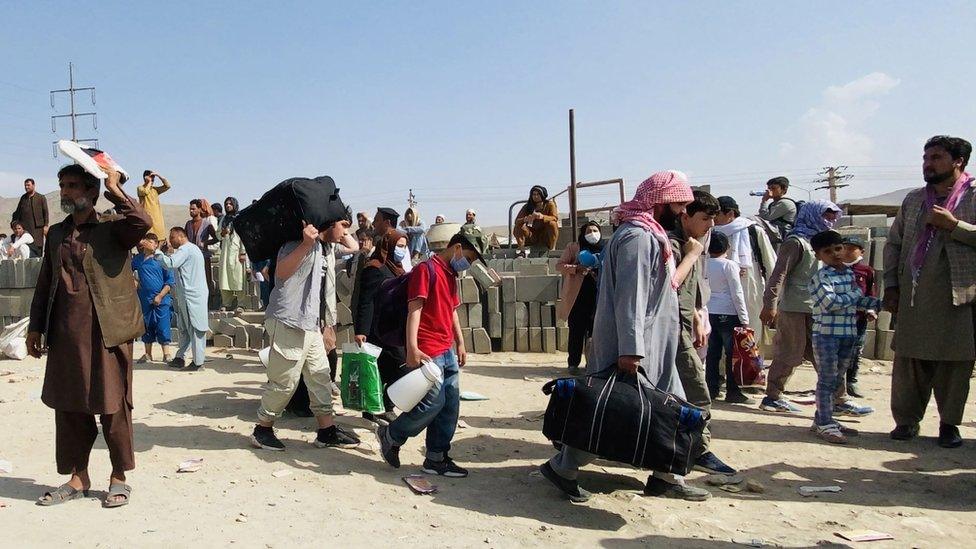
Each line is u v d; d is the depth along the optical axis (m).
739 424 6.55
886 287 6.19
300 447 5.61
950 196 5.74
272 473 4.94
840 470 5.27
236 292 13.02
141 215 4.06
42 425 6.24
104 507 4.18
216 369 9.24
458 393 5.04
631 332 4.01
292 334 5.31
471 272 10.65
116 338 4.02
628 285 4.07
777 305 6.95
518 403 7.45
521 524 4.13
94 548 3.61
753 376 7.34
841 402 6.93
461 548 3.76
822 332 6.15
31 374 9.05
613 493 4.71
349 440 5.66
